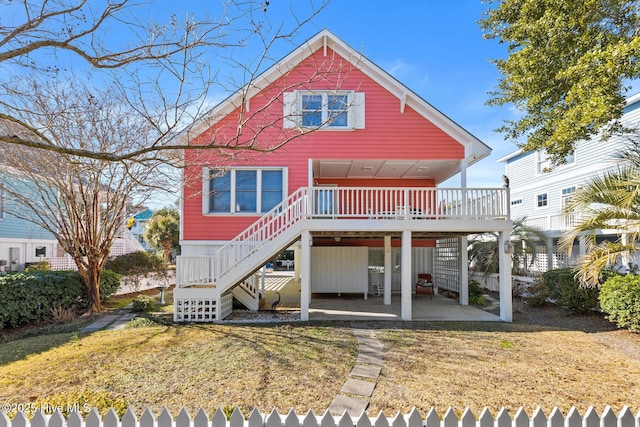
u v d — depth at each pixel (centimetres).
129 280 1405
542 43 827
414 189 924
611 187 694
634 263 1054
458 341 679
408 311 879
